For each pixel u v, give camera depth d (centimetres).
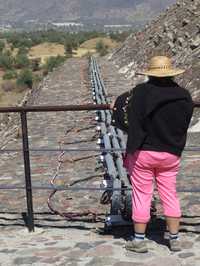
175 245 642
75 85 2709
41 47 12000
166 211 641
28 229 735
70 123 1622
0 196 947
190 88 1727
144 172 627
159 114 605
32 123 1688
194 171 1016
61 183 1001
